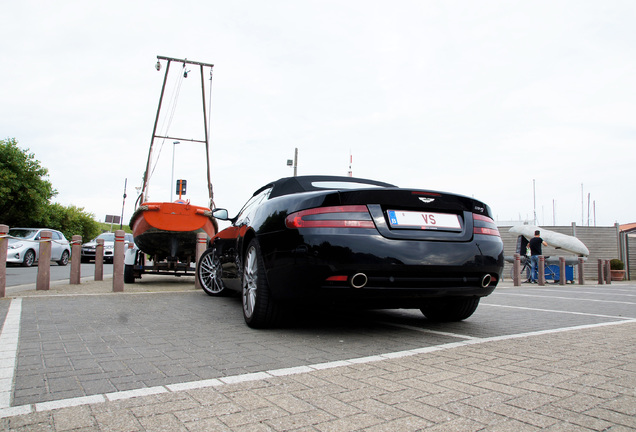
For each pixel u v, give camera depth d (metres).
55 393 2.13
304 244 3.34
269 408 1.95
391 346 3.25
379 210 3.38
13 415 1.85
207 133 15.62
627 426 1.77
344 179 4.70
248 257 4.14
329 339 3.50
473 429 1.73
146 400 2.04
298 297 3.44
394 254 3.28
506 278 17.94
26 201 29.31
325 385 2.27
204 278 6.86
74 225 40.72
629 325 4.28
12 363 2.68
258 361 2.77
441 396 2.12
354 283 3.25
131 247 9.20
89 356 2.86
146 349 3.08
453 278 3.47
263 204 4.20
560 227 19.09
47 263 7.13
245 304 4.14
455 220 3.61
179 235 8.90
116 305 5.37
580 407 1.97
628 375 2.48
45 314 4.58
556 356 2.93
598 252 19.19
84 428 1.72
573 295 8.23
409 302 3.58
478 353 3.01
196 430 1.71
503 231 18.22
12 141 28.94
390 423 1.79
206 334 3.66
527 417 1.86
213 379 2.37
